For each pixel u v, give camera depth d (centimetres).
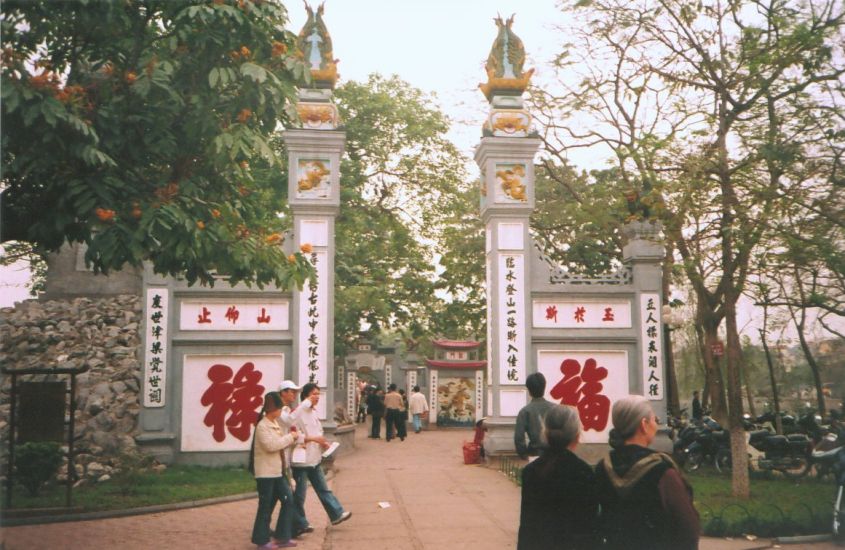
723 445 1514
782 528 941
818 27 1118
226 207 902
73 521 1010
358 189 2762
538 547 439
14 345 1767
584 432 1585
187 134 854
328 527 1014
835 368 1720
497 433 1595
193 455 1486
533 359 1603
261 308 1539
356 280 2619
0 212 850
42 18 822
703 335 1888
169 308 1503
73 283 2000
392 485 1380
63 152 778
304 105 1595
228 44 852
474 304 2912
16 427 1139
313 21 1631
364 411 3475
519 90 1678
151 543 891
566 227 2345
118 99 852
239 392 1511
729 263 1170
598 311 1623
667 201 1182
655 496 402
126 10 841
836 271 1120
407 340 3366
